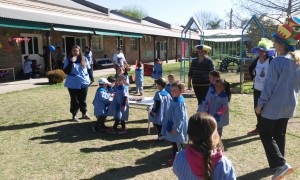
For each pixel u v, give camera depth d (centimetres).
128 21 3084
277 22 1762
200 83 602
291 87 361
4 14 1225
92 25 1833
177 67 2438
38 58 1775
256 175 406
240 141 543
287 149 496
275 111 364
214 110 475
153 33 2733
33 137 577
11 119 714
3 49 1535
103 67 2338
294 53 357
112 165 445
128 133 602
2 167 439
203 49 586
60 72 1362
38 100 949
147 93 1125
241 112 778
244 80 1220
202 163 189
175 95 442
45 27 1386
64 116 741
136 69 1094
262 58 505
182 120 434
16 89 1177
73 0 2716
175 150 448
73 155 484
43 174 416
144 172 421
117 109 586
